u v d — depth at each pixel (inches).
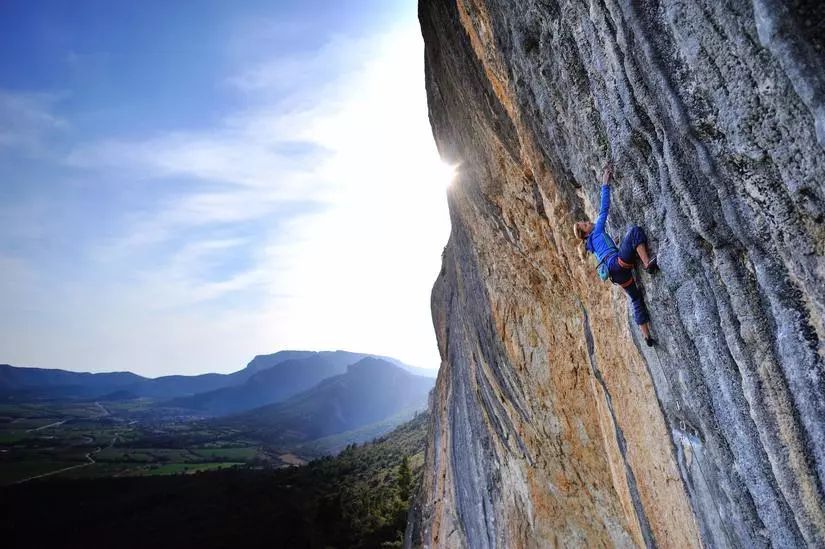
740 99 109.4
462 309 620.4
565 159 227.8
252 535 2101.4
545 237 314.7
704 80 118.0
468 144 380.5
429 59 401.1
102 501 3309.5
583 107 189.2
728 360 136.3
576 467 382.9
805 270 106.6
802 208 103.5
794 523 124.3
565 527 415.8
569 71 189.2
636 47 137.6
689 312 150.9
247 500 2731.3
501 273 424.5
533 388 406.9
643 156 156.8
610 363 246.7
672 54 125.6
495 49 256.5
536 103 232.5
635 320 191.3
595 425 341.1
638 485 243.0
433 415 978.1
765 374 123.0
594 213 218.8
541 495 444.8
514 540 493.0
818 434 109.4
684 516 194.7
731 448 145.9
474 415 610.9
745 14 102.3
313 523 2143.2
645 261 165.5
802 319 110.3
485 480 575.8
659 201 153.0
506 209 352.2
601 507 362.6
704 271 139.6
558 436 391.9
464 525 684.7
